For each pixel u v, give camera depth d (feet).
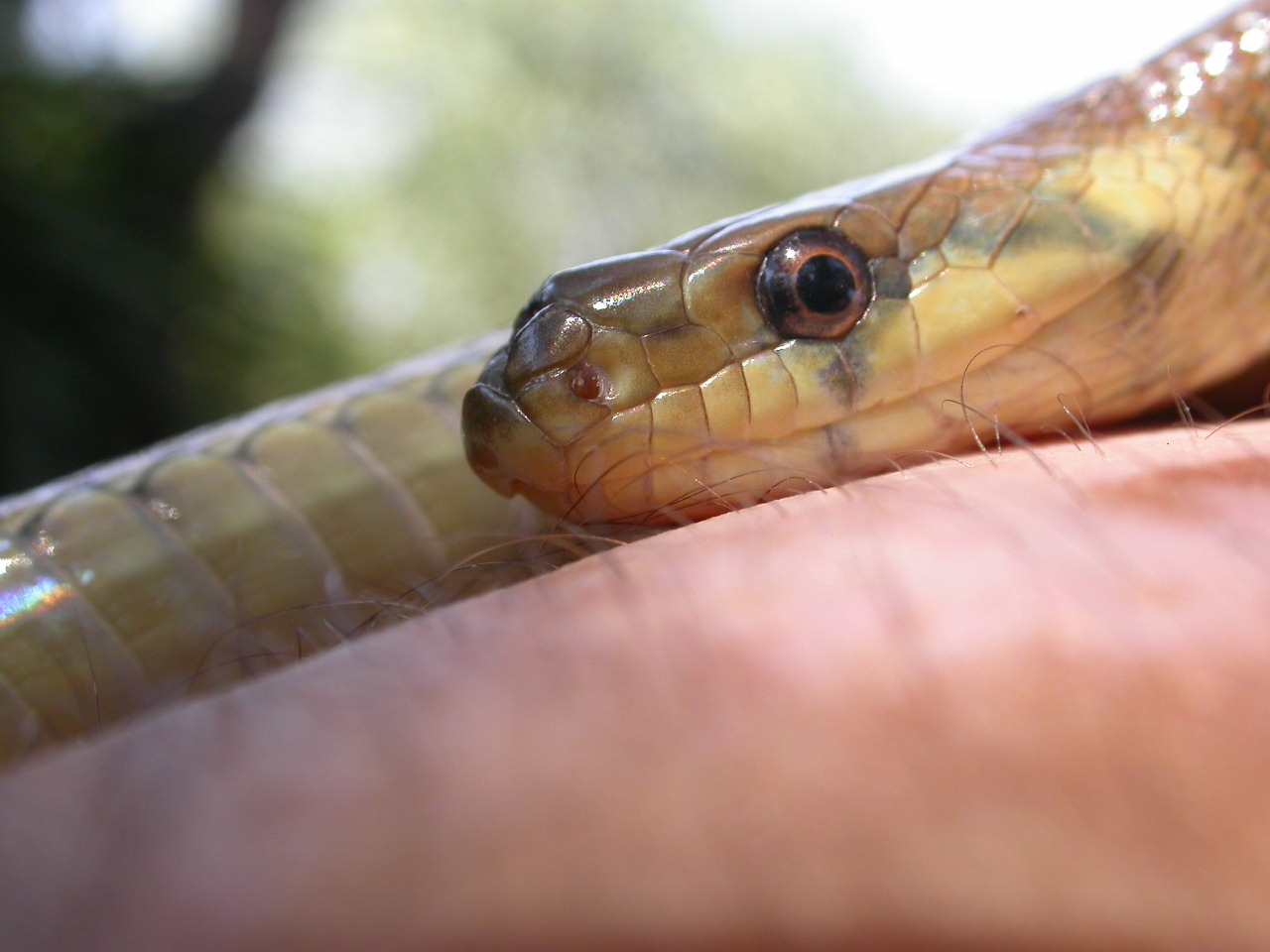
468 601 0.20
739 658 0.16
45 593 0.30
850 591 0.18
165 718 0.18
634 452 0.26
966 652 0.16
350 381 0.33
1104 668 0.15
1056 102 0.30
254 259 1.20
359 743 0.16
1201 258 0.28
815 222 0.27
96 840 0.15
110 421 0.97
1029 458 0.22
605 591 0.19
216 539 0.30
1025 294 0.27
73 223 0.94
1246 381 0.30
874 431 0.26
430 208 2.05
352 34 1.98
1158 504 0.19
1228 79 0.29
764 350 0.26
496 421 0.26
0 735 0.29
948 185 0.27
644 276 0.26
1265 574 0.17
